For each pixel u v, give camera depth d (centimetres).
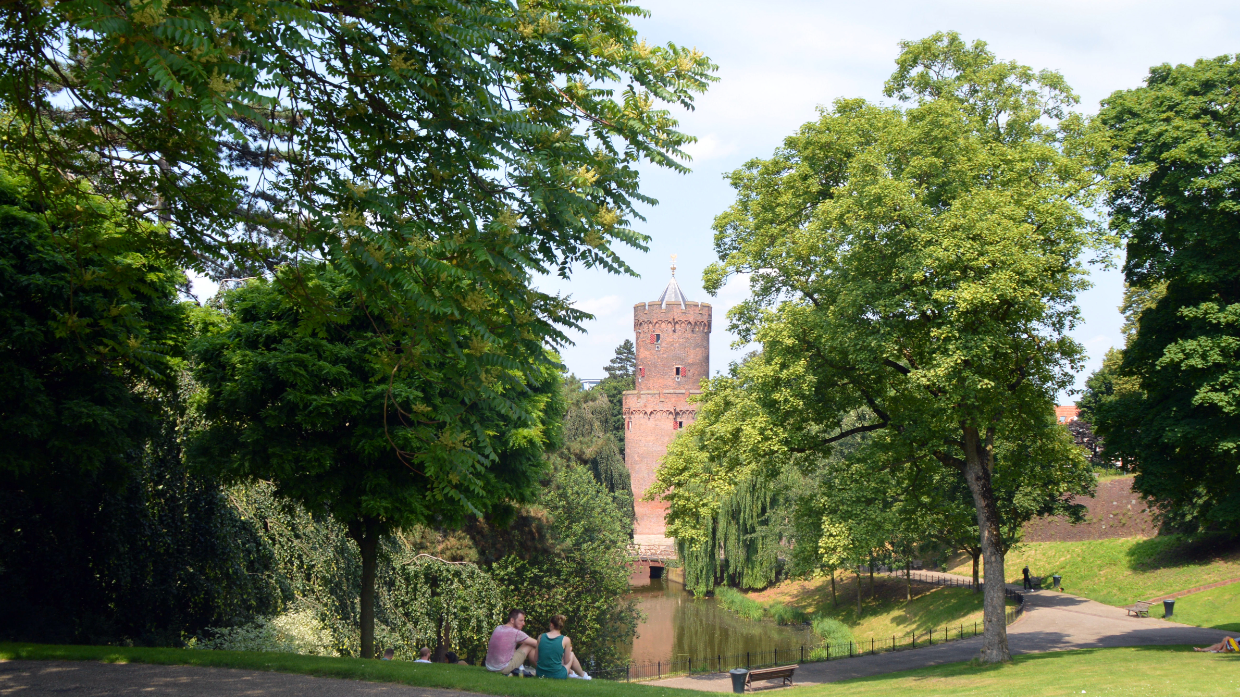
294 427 1590
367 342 1518
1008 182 1864
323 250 714
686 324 7638
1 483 1495
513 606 3081
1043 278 1742
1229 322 1812
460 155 759
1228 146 1855
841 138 2067
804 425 2052
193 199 852
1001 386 1847
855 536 2867
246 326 1575
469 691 1014
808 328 1983
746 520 4778
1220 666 1542
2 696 888
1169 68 2120
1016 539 3881
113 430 1356
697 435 2461
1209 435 1822
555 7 748
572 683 1070
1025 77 2114
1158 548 3881
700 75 773
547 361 857
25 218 1288
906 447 2041
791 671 2059
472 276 698
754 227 2266
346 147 786
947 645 2728
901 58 2234
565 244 791
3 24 704
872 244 1773
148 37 504
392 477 1608
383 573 2423
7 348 1267
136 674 1040
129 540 1783
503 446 1927
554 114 777
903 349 1920
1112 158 1941
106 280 984
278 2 568
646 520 7506
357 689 988
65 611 1719
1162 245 2084
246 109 558
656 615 4938
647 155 782
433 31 666
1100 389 5656
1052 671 1678
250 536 2023
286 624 1872
